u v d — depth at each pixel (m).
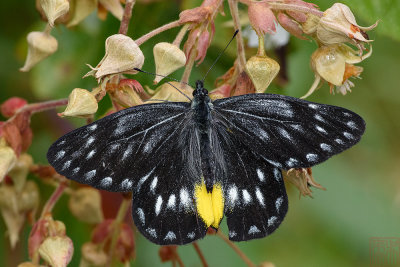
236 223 0.39
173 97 0.39
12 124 0.41
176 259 0.43
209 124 0.39
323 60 0.39
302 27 0.39
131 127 0.39
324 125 0.38
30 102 0.47
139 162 0.39
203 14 0.39
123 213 0.42
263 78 0.39
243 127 0.39
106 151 0.38
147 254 0.48
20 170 0.42
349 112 0.38
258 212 0.39
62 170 0.38
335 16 0.39
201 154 0.39
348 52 0.39
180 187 0.39
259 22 0.39
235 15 0.40
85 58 0.45
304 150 0.39
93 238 0.43
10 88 0.47
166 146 0.39
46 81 0.45
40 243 0.41
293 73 0.46
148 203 0.39
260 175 0.39
